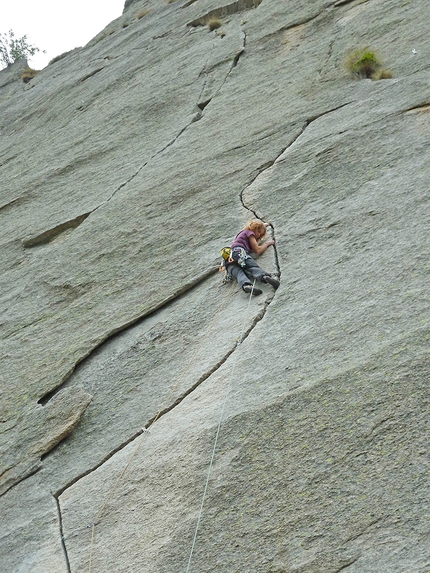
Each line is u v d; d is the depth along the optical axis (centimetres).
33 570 628
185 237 965
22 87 2652
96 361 848
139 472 659
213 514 576
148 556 579
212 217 972
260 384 669
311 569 500
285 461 579
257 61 1381
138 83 1609
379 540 491
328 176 912
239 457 605
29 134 1753
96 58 2050
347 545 500
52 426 764
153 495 629
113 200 1148
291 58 1309
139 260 972
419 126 900
